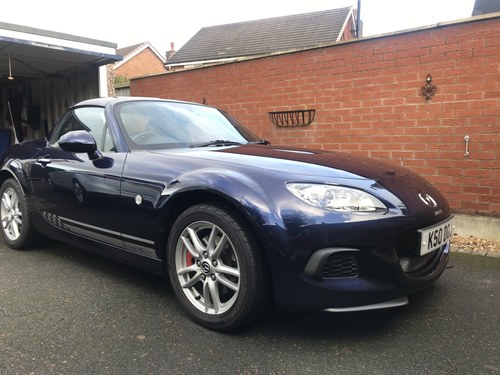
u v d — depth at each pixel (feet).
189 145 10.52
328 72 17.83
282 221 7.16
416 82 15.72
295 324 8.37
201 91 22.11
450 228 8.84
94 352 7.38
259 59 19.83
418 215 7.80
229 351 7.42
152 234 8.95
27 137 31.68
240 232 7.54
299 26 66.28
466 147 14.94
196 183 8.11
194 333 8.05
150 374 6.76
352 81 17.24
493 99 14.30
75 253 13.06
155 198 8.75
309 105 18.53
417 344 7.66
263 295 7.52
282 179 7.64
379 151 16.85
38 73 26.17
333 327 8.27
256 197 7.42
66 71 25.52
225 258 8.05
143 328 8.25
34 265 11.89
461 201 15.21
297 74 18.72
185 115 11.87
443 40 15.02
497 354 7.34
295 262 7.11
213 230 8.01
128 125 10.57
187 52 67.67
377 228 7.22
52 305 9.25
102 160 10.14
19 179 12.82
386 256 7.28
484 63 14.34
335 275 7.19
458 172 15.19
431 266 8.47
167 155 9.36
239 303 7.61
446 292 10.08
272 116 19.69
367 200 7.47
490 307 9.24
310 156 9.14
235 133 12.20
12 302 9.39
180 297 8.63
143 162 9.35
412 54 15.71
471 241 14.55
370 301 7.25
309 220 7.11
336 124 17.85
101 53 21.67
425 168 15.85
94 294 9.86
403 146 16.26
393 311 8.98
